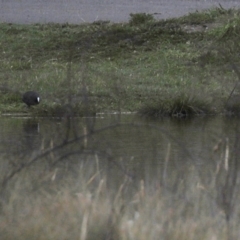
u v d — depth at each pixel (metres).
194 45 56.44
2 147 29.88
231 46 53.75
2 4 88.31
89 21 73.38
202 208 19.75
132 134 35.69
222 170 22.95
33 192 20.83
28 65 53.03
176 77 50.62
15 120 40.62
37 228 19.08
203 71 49.09
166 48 56.84
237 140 26.84
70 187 21.23
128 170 25.25
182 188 21.23
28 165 22.05
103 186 21.27
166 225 18.75
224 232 18.69
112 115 42.47
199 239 18.42
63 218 19.31
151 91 46.47
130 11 81.69
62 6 86.38
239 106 43.19
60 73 48.97
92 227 18.84
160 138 34.69
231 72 47.47
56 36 60.56
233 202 20.06
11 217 19.50
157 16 77.25
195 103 43.28
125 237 18.55
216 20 62.41
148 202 19.95
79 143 28.72
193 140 34.12
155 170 25.66
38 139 32.78
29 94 42.88
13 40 60.47
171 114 42.84
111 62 54.44
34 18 76.31
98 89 45.81
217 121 40.75
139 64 54.09
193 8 83.62
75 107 38.75
